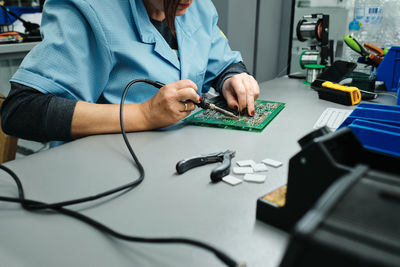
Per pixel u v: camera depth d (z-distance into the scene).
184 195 0.46
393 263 0.18
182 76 0.94
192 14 1.08
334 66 1.14
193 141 0.69
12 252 0.35
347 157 0.38
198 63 1.02
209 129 0.77
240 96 0.91
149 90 0.88
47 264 0.33
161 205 0.44
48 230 0.39
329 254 0.20
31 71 0.74
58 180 0.52
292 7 1.77
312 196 0.35
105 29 0.80
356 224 0.21
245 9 1.88
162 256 0.34
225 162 0.54
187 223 0.40
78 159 0.60
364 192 0.24
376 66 1.31
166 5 0.81
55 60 0.75
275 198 0.40
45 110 0.69
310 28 1.44
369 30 1.62
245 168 0.54
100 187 0.50
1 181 0.52
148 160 0.59
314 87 1.08
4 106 0.73
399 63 1.16
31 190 0.49
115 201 0.45
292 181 0.36
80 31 0.78
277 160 0.59
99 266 0.33
